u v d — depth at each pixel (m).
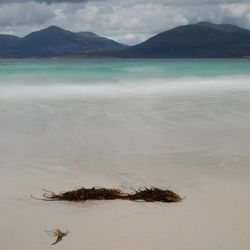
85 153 9.24
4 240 4.85
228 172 7.80
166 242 4.76
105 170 7.96
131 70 36.72
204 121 12.98
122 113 14.41
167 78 28.50
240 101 17.44
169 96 19.39
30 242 4.80
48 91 21.11
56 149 9.59
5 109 15.11
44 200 6.24
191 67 44.19
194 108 15.52
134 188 6.88
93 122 12.76
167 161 8.59
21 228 5.20
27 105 16.19
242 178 7.41
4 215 5.65
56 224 5.32
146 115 14.01
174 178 7.43
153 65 50.94
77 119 13.24
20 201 6.20
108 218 5.50
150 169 8.02
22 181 7.23
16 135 10.99
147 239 4.84
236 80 27.78
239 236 4.91
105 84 24.62
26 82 24.58
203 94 20.19
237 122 12.83
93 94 20.16
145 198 6.20
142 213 5.66
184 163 8.45
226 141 10.41
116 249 4.60
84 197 6.21
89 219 5.48
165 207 5.89
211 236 4.91
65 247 4.66
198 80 27.67
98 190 6.34
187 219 5.43
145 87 23.45
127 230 5.11
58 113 14.36
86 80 26.55
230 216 5.53
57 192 6.64
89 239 4.86
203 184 7.06
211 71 36.09
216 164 8.37
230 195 6.45
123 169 8.02
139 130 11.65
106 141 10.35
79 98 18.55
